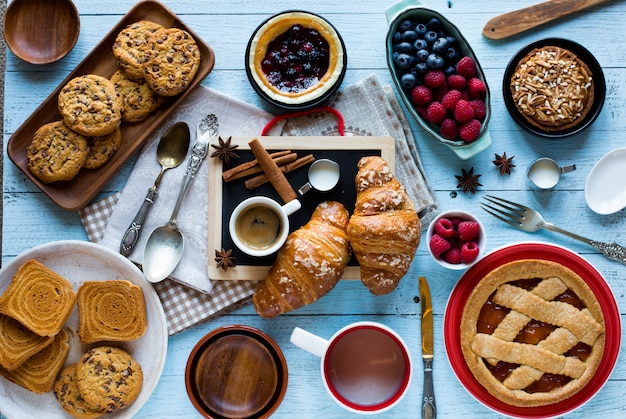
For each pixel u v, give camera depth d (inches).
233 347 42.4
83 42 43.8
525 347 41.5
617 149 43.0
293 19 42.4
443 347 43.3
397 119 43.6
